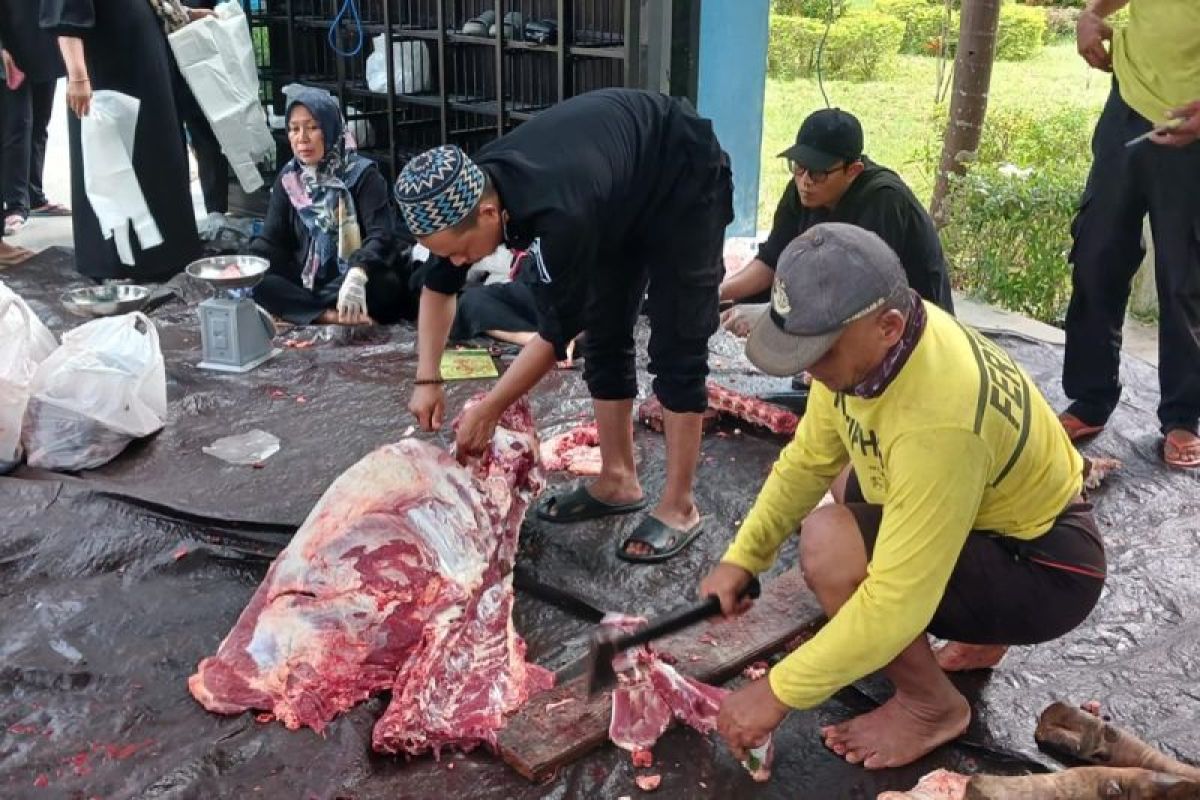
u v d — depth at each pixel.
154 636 2.82
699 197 2.97
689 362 3.11
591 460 3.73
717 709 2.48
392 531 2.57
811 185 3.52
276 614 2.57
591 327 3.20
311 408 4.17
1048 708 2.46
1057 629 2.29
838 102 10.09
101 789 2.32
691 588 3.07
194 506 3.41
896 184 3.53
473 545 2.64
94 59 5.37
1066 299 5.73
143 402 3.80
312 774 2.37
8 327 3.69
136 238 5.60
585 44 5.50
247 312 4.46
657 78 5.34
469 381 4.40
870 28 11.02
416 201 2.45
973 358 2.03
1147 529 3.40
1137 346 5.25
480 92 6.35
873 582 1.99
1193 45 3.46
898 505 1.97
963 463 1.94
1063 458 2.21
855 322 1.87
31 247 6.27
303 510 3.42
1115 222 3.74
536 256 2.71
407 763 2.42
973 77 6.04
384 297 4.96
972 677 2.71
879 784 2.37
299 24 6.77
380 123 6.76
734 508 3.48
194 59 5.79
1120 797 2.10
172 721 2.52
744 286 4.03
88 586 3.02
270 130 6.70
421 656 2.50
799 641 2.81
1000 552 2.22
